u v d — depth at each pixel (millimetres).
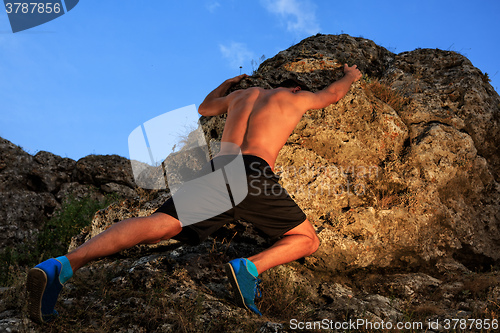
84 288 3084
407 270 3758
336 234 3627
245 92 3523
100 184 9422
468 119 4566
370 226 3674
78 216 7344
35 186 8828
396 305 3252
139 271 3215
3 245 7508
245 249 3678
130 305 2799
